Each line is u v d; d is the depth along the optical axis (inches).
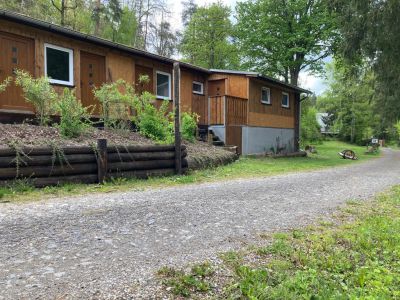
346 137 2038.6
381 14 522.9
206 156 425.1
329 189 320.5
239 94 685.3
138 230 165.6
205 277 118.5
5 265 119.9
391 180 412.8
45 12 895.7
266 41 1109.1
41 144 277.1
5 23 378.6
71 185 269.6
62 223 170.1
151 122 426.0
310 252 148.7
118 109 442.6
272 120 777.6
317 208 235.1
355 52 593.3
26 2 849.5
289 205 239.8
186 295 105.7
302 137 1395.2
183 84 616.4
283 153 778.2
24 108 397.7
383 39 538.9
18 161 248.8
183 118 510.9
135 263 126.3
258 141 721.0
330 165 613.0
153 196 246.2
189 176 350.9
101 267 121.5
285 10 1090.7
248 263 133.3
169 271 119.6
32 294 100.0
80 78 457.7
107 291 104.1
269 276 121.4
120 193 254.1
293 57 1131.3
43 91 352.8
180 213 200.5
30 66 404.2
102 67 486.9
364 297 106.6
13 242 142.1
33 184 254.2
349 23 576.7
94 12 993.5
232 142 637.3
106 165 295.7
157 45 1425.9
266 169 457.1
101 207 205.0
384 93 642.8
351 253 150.3
